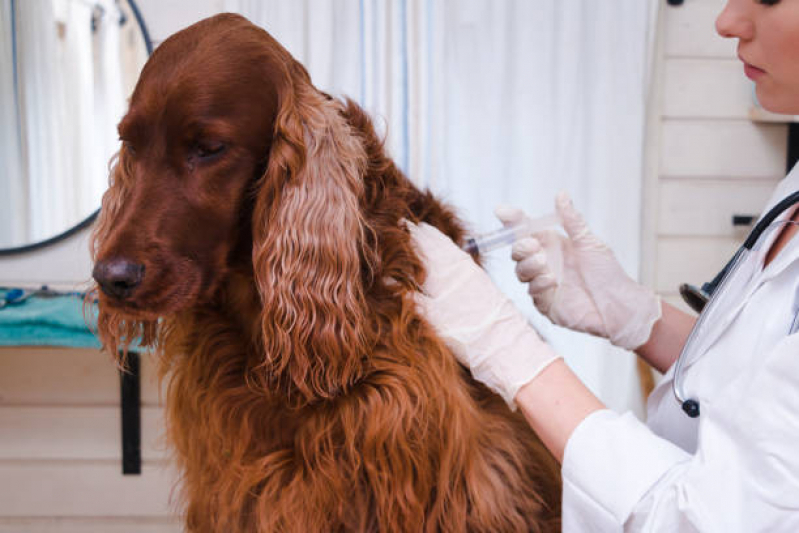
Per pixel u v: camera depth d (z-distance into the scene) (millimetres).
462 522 968
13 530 2129
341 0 1874
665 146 2119
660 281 2172
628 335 1180
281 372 946
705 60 2094
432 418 954
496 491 1008
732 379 790
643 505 729
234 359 1022
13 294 1749
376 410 926
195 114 841
